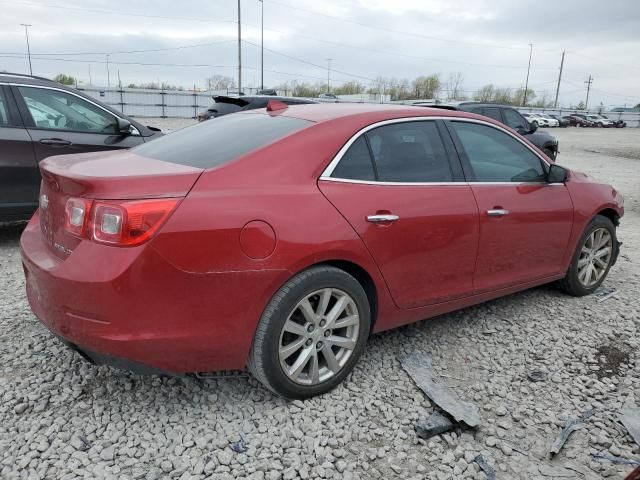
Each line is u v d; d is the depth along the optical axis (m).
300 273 2.80
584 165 17.88
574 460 2.68
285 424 2.80
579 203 4.32
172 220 2.46
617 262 5.90
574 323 4.17
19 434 2.64
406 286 3.28
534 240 4.00
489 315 4.25
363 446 2.70
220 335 2.62
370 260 3.03
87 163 2.94
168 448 2.60
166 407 2.89
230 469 2.48
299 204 2.78
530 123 12.35
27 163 5.46
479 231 3.56
